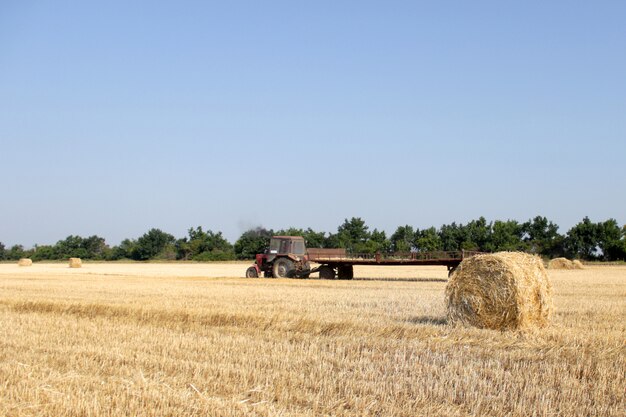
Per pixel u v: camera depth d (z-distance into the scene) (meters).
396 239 93.62
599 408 7.62
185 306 16.88
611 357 9.92
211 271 50.34
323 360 10.05
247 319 14.34
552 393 8.12
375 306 17.56
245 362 9.99
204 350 10.91
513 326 13.24
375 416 7.49
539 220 87.00
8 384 8.72
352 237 93.69
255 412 7.50
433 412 7.57
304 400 7.98
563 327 13.41
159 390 8.29
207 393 8.28
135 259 98.25
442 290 23.88
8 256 108.19
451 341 11.38
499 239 83.50
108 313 16.22
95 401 7.64
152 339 11.87
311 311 15.95
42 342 11.75
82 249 103.62
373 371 9.27
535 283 13.45
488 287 13.41
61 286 26.67
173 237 100.81
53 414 7.39
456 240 86.25
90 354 10.60
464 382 8.58
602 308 16.88
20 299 18.92
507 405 7.76
